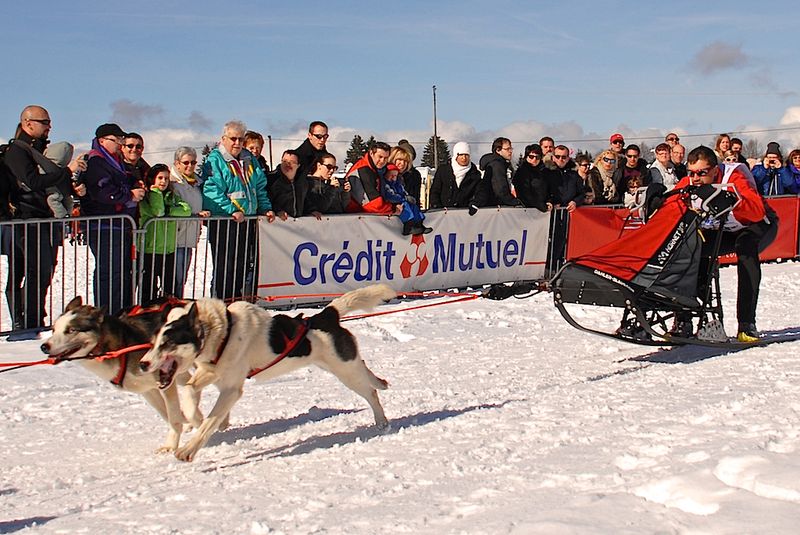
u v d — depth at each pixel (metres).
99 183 7.60
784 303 9.37
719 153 11.66
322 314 5.02
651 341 6.63
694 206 6.18
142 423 5.30
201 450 4.64
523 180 10.24
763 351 6.30
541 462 3.67
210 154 8.34
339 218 8.91
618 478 3.27
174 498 3.62
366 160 9.14
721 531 2.60
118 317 5.24
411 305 9.12
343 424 4.99
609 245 6.22
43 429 5.16
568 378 5.94
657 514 2.81
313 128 8.93
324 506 3.34
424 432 4.54
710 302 6.53
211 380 4.67
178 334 4.46
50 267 7.50
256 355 4.75
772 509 2.73
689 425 4.13
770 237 6.80
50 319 7.59
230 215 8.28
